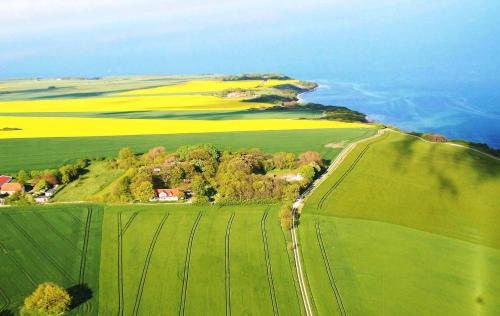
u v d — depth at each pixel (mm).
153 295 55062
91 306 53094
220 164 91688
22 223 72875
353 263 60344
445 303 52312
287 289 55844
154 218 73625
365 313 51219
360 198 78438
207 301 53906
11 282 57531
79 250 64750
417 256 61406
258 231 68750
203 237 67562
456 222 70188
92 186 88562
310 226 69562
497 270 58031
